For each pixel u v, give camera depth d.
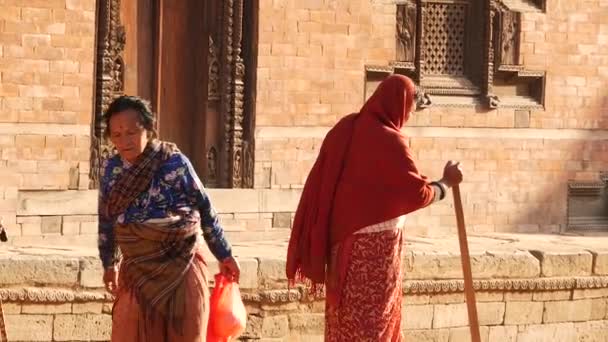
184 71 19.05
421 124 20.12
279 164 18.98
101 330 13.56
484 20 20.53
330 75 19.23
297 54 19.00
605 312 16.28
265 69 18.81
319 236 11.02
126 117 9.77
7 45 16.86
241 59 18.84
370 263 10.81
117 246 10.28
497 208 20.62
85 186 17.48
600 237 18.94
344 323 10.88
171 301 9.91
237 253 14.76
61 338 13.43
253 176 18.88
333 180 10.98
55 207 17.28
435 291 15.13
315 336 14.53
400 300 11.02
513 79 20.83
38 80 17.08
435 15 20.30
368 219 10.79
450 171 11.18
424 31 20.17
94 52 17.62
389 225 10.85
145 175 9.86
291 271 11.26
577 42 21.05
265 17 18.73
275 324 14.30
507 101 20.73
